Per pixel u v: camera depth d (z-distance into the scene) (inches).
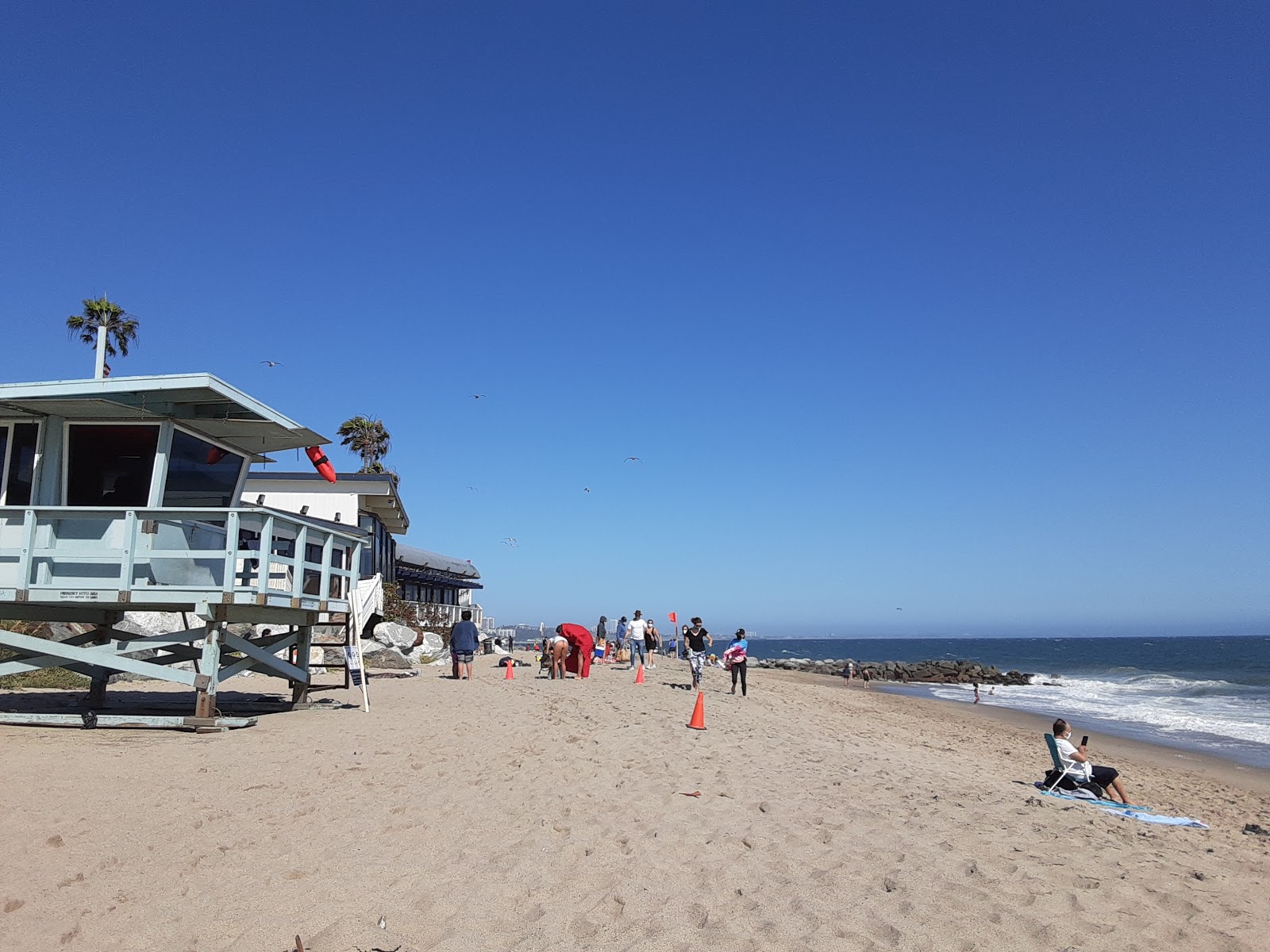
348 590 633.6
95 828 249.0
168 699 623.8
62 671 698.2
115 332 1197.1
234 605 479.2
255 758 374.6
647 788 344.2
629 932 192.7
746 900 216.4
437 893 211.2
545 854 247.3
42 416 502.0
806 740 552.1
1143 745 921.5
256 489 1226.6
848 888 230.2
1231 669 3038.9
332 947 177.3
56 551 470.0
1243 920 230.4
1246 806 571.8
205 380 471.2
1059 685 2252.7
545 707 637.9
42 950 168.9
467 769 370.9
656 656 1780.3
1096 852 297.3
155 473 503.8
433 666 1143.6
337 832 260.8
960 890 233.5
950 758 604.7
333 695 679.7
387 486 1248.8
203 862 226.2
